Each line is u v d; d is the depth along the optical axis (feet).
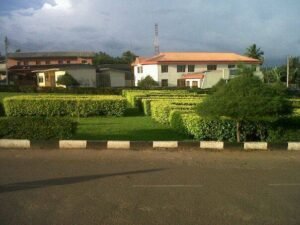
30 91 145.48
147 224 16.06
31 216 16.80
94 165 26.63
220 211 17.75
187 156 30.40
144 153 31.32
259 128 37.65
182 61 196.34
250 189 21.33
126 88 155.43
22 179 22.71
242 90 34.60
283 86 36.88
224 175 24.36
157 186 21.57
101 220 16.42
